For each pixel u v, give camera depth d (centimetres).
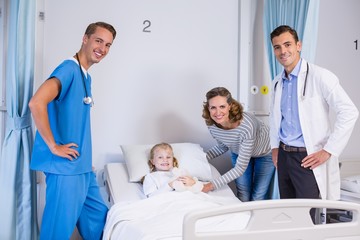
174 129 268
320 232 121
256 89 286
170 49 266
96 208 195
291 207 118
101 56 184
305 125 178
